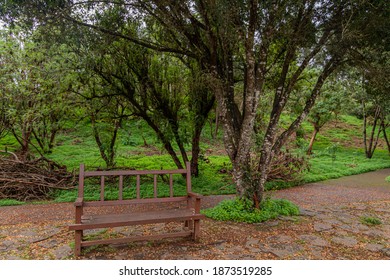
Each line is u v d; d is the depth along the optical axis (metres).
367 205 7.08
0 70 8.58
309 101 6.09
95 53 6.91
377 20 5.30
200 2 5.20
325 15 5.68
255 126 10.58
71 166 10.66
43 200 7.59
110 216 4.14
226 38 5.36
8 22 5.58
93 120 9.32
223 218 5.43
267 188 9.11
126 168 9.68
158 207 6.77
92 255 3.82
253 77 5.38
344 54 6.07
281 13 5.23
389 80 6.38
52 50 7.27
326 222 5.50
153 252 3.95
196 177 9.94
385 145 21.42
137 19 7.01
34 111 9.00
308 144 18.02
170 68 8.95
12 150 12.53
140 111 8.84
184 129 9.23
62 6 5.62
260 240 4.48
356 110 17.83
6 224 5.31
